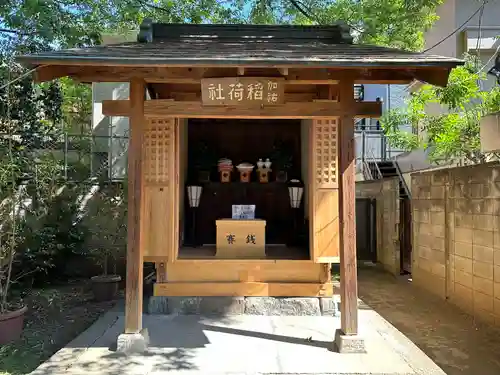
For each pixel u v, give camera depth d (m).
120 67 4.26
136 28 9.12
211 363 4.02
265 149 7.36
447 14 9.85
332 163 5.64
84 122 10.84
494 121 5.39
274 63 3.76
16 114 6.74
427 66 3.80
